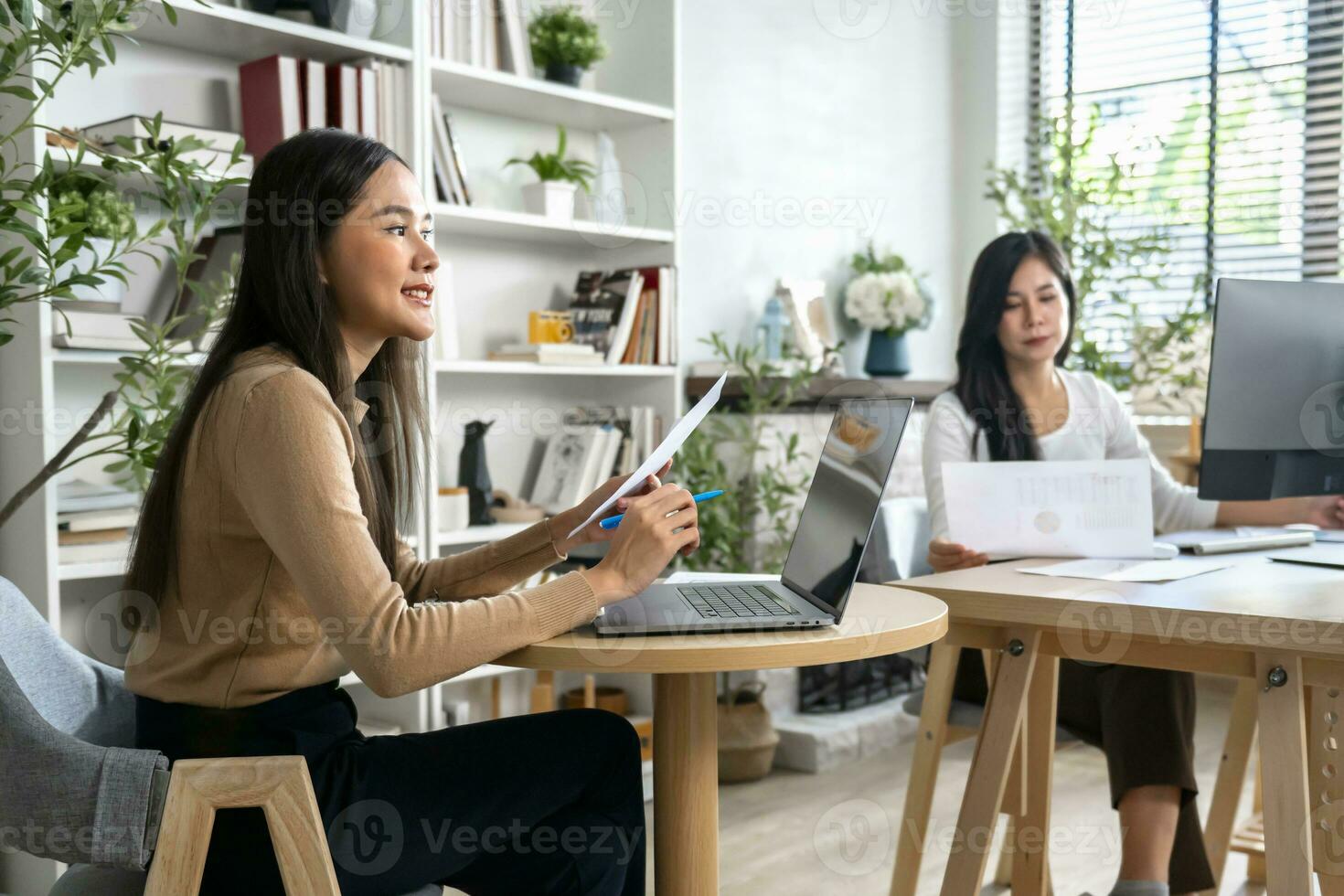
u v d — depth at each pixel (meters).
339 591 1.20
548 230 3.08
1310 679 1.49
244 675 1.28
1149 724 1.89
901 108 4.50
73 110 2.39
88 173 2.13
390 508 1.52
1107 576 1.71
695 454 3.35
